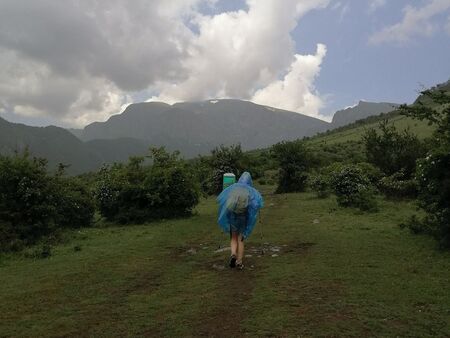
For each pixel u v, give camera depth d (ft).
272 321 20.03
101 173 62.80
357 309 21.20
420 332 18.62
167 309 22.36
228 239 42.45
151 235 45.65
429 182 34.32
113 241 43.32
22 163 46.65
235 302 23.02
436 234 35.04
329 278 26.40
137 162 63.05
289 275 27.45
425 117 39.32
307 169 99.09
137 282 27.78
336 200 66.13
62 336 19.51
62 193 51.49
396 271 27.48
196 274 29.35
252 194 31.14
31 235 44.75
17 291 26.63
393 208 56.59
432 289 23.75
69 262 34.22
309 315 20.65
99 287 26.84
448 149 32.99
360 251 33.45
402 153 70.18
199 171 107.76
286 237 40.96
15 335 19.71
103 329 20.10
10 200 45.27
